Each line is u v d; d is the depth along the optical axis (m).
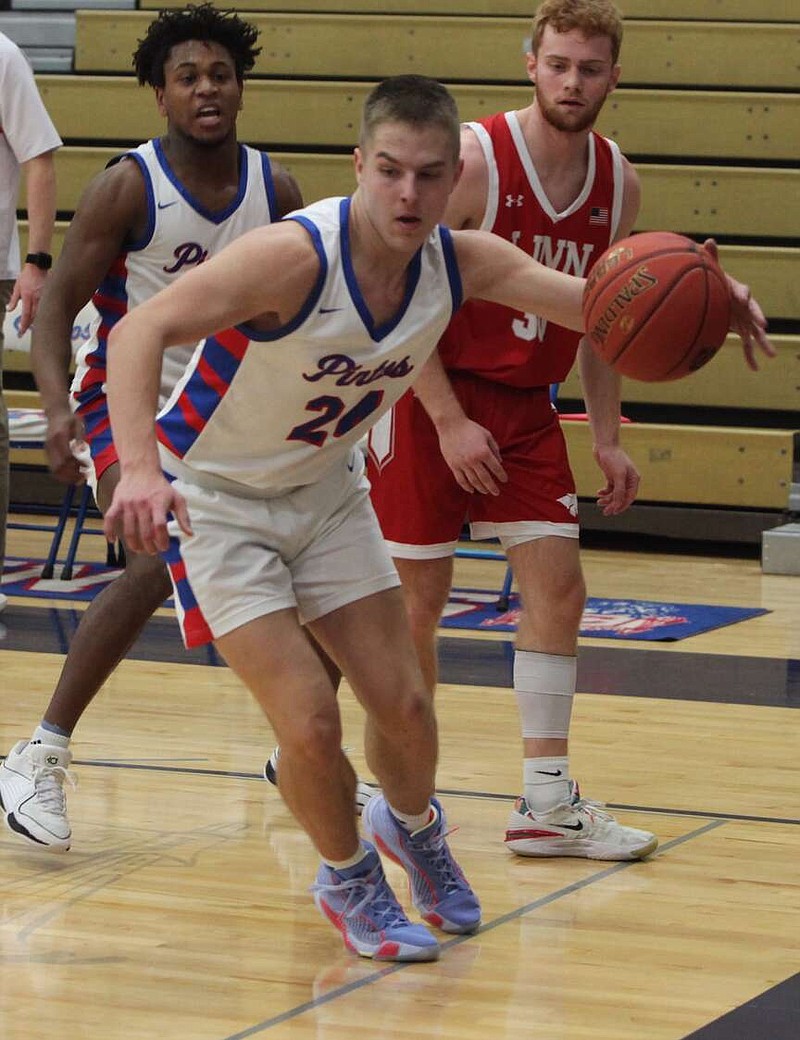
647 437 18.45
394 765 6.68
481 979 6.39
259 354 6.00
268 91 21.48
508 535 8.24
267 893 7.46
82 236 7.92
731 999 6.18
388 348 6.07
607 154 8.33
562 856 8.09
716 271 6.18
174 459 6.43
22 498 20.36
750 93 20.61
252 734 10.58
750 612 15.13
